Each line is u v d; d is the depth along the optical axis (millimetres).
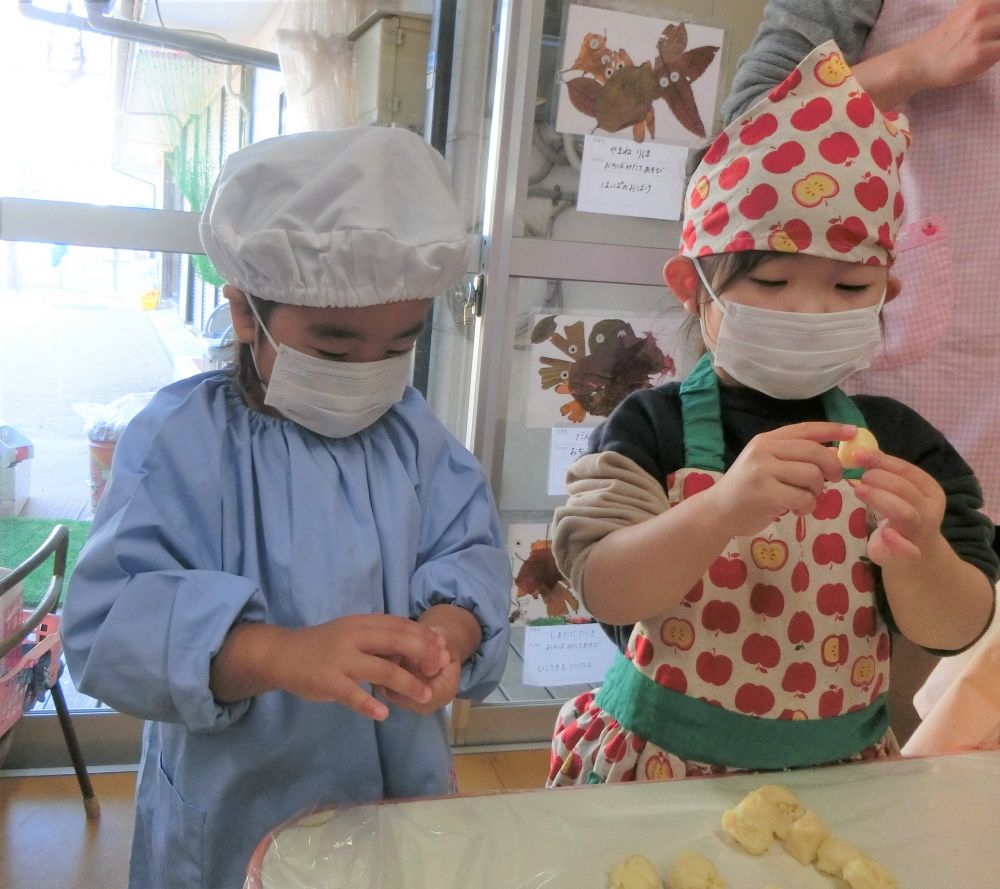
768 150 779
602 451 894
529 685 2066
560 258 1815
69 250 1655
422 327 786
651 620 859
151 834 806
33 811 1646
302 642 642
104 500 736
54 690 1573
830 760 842
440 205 720
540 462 1953
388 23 1849
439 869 617
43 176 1603
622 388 1943
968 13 973
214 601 666
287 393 753
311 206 685
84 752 1803
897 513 704
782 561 848
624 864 620
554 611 2035
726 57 1833
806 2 1059
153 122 1684
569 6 1733
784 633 840
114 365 2004
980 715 1004
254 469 777
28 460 2033
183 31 1737
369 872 605
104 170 1641
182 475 735
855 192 770
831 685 845
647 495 851
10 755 1772
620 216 1883
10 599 1375
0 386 2051
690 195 878
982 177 1077
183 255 1706
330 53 1863
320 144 714
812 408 913
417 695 628
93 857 1532
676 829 678
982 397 1102
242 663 644
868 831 691
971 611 817
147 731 869
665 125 1841
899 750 1069
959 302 1102
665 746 841
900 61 1020
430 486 858
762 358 829
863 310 813
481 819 668
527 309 1858
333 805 674
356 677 622
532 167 1802
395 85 1889
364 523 779
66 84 1608
